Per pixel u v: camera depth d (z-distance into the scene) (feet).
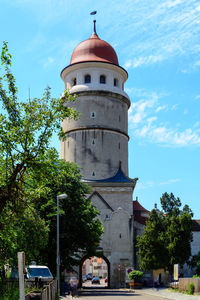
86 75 210.79
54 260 133.90
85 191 144.25
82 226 136.36
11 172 56.70
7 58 55.31
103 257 184.65
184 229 174.09
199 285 113.50
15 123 55.31
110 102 209.15
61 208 130.21
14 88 56.49
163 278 186.70
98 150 201.46
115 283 181.68
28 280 78.54
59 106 58.08
